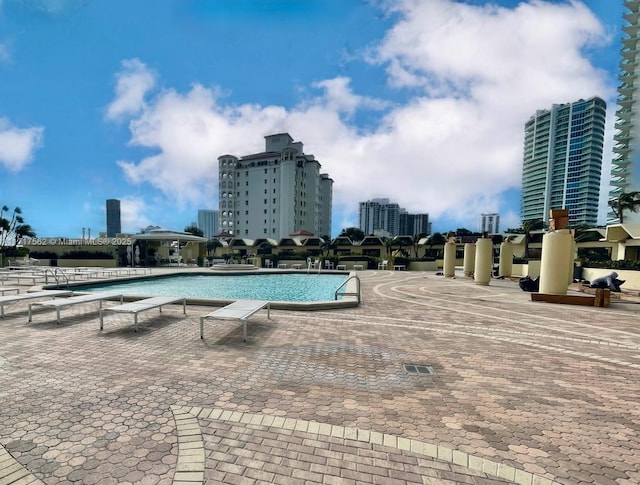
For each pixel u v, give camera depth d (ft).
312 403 11.07
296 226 236.02
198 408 10.66
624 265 51.83
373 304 31.94
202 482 7.34
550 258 35.40
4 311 25.98
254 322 23.21
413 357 15.97
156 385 12.41
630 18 135.64
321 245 143.64
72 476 7.52
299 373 13.75
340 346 17.63
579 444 8.95
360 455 8.34
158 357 15.56
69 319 23.40
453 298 37.06
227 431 9.37
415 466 7.95
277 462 8.04
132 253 105.29
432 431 9.45
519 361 15.60
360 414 10.37
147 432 9.30
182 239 102.22
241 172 246.27
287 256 124.47
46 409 10.55
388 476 7.60
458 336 19.98
